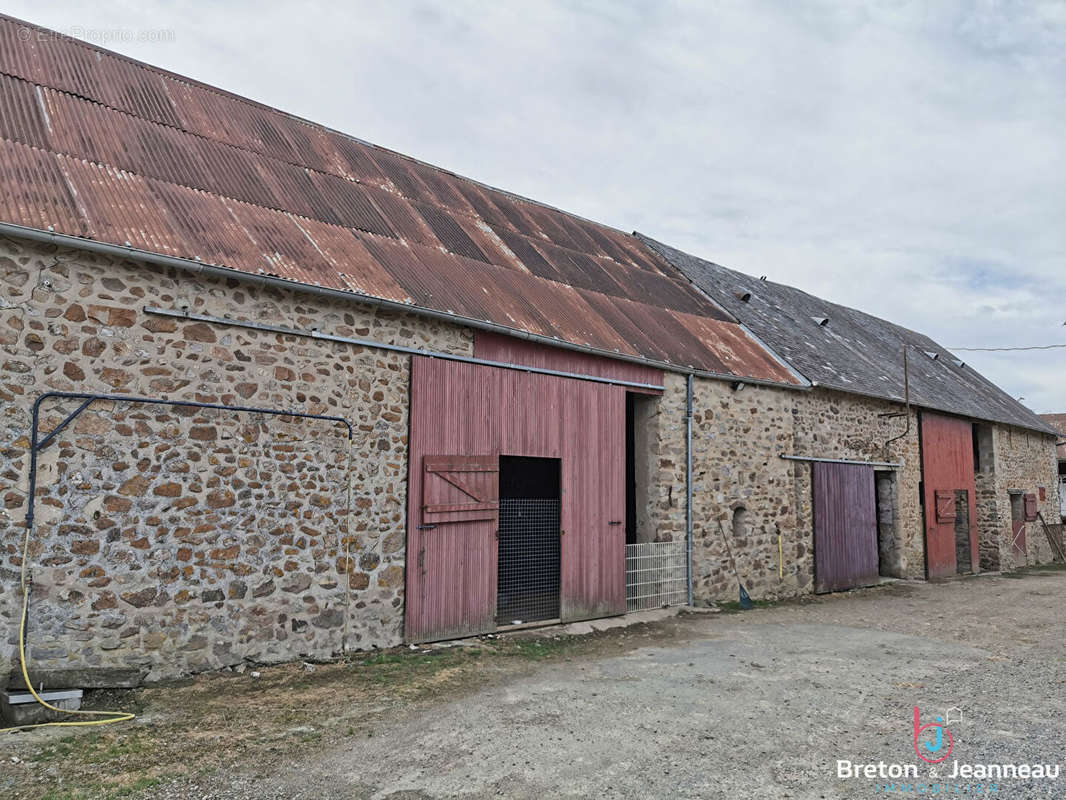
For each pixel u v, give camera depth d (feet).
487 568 23.56
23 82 21.43
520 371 24.97
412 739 13.93
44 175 17.84
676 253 47.03
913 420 46.80
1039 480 66.03
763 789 11.85
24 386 15.81
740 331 38.65
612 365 28.09
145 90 25.39
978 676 19.42
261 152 26.50
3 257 15.80
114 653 16.43
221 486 18.24
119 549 16.67
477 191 36.40
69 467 16.21
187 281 18.11
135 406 17.16
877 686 18.30
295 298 19.85
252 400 18.89
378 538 20.97
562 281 31.24
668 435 30.04
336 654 19.89
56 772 12.01
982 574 51.55
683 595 30.22
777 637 24.84
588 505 26.91
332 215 24.98
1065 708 16.42
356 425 20.76
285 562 19.13
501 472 28.96
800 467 36.68
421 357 22.29
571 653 21.89
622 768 12.64
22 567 15.44
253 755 12.97
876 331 61.93
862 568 40.11
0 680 14.98
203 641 17.71
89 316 16.71
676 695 17.25
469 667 19.60
